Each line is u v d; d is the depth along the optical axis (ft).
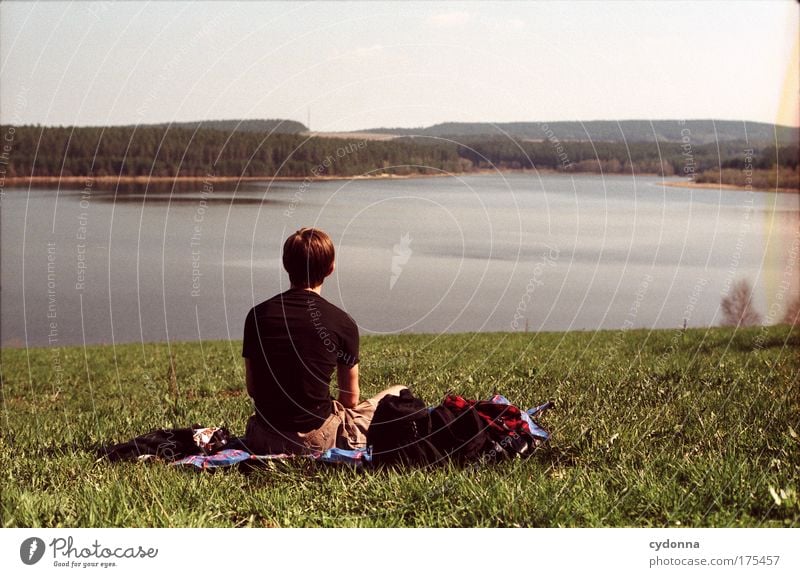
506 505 14.42
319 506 14.71
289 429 16.44
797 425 18.80
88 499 14.83
